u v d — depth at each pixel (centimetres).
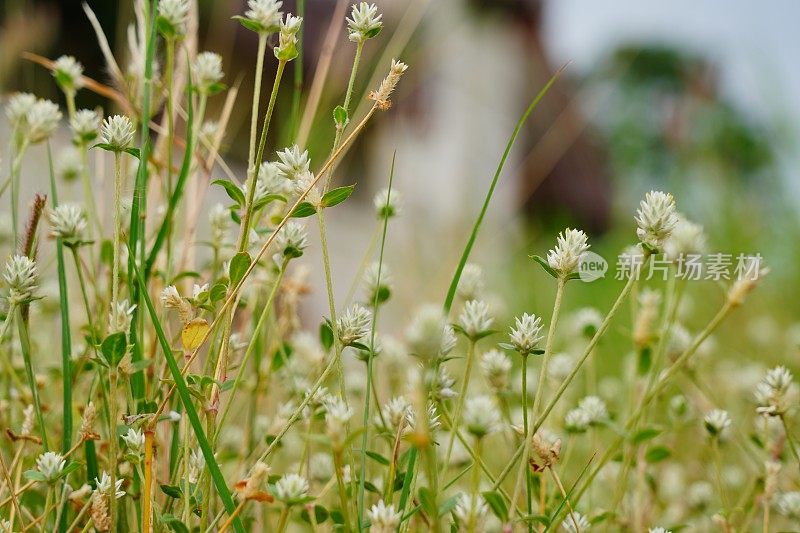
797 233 186
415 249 167
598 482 89
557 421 84
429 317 62
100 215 84
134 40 80
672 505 89
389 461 70
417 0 114
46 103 78
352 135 68
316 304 221
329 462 80
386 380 88
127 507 71
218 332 71
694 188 214
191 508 68
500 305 107
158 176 79
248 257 67
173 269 79
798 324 152
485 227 222
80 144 78
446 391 68
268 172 75
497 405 76
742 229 188
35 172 123
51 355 92
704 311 156
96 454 72
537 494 74
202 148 86
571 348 115
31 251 70
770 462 78
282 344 78
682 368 84
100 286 82
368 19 68
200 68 80
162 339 65
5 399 79
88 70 229
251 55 207
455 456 80
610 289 172
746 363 132
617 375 134
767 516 74
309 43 216
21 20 120
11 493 68
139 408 71
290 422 67
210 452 64
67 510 70
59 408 82
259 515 75
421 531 75
